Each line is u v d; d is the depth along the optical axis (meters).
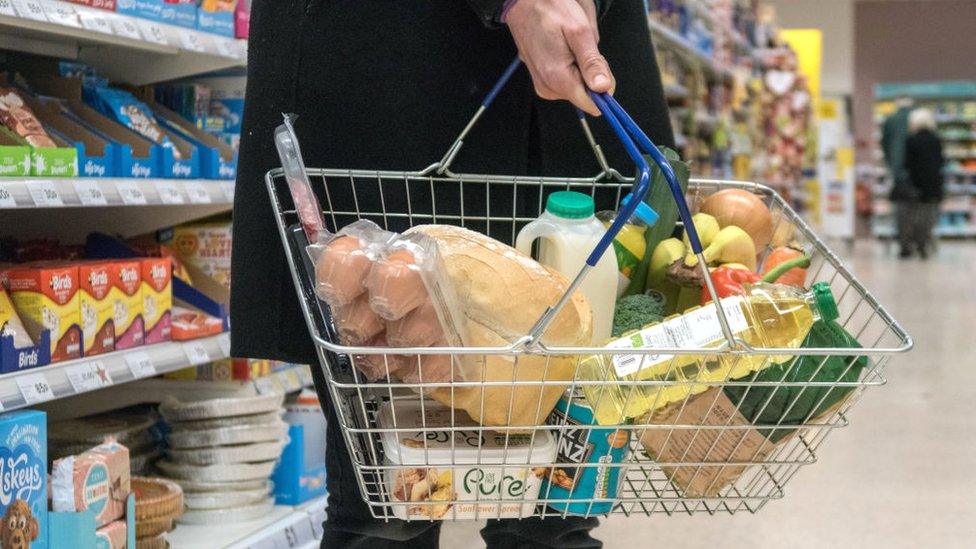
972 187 22.69
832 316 1.19
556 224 1.33
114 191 2.27
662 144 1.64
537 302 1.16
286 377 2.99
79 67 2.61
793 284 1.38
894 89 21.50
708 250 1.42
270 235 1.52
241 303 1.54
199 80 3.06
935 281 11.27
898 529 2.96
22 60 2.67
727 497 1.24
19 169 2.04
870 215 22.00
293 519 2.67
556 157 1.59
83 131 2.33
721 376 1.17
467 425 1.23
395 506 1.19
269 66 1.53
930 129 15.81
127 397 2.88
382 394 1.27
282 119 1.52
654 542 2.82
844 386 1.18
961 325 7.39
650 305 1.38
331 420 1.53
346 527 1.53
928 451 3.88
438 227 1.21
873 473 3.56
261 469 2.67
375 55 1.51
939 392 5.03
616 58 1.61
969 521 3.03
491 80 1.54
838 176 19.69
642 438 1.22
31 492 1.91
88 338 2.22
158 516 2.29
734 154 9.85
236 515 2.62
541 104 1.58
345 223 1.53
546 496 1.22
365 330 1.13
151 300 2.43
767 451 1.22
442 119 1.53
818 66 16.12
